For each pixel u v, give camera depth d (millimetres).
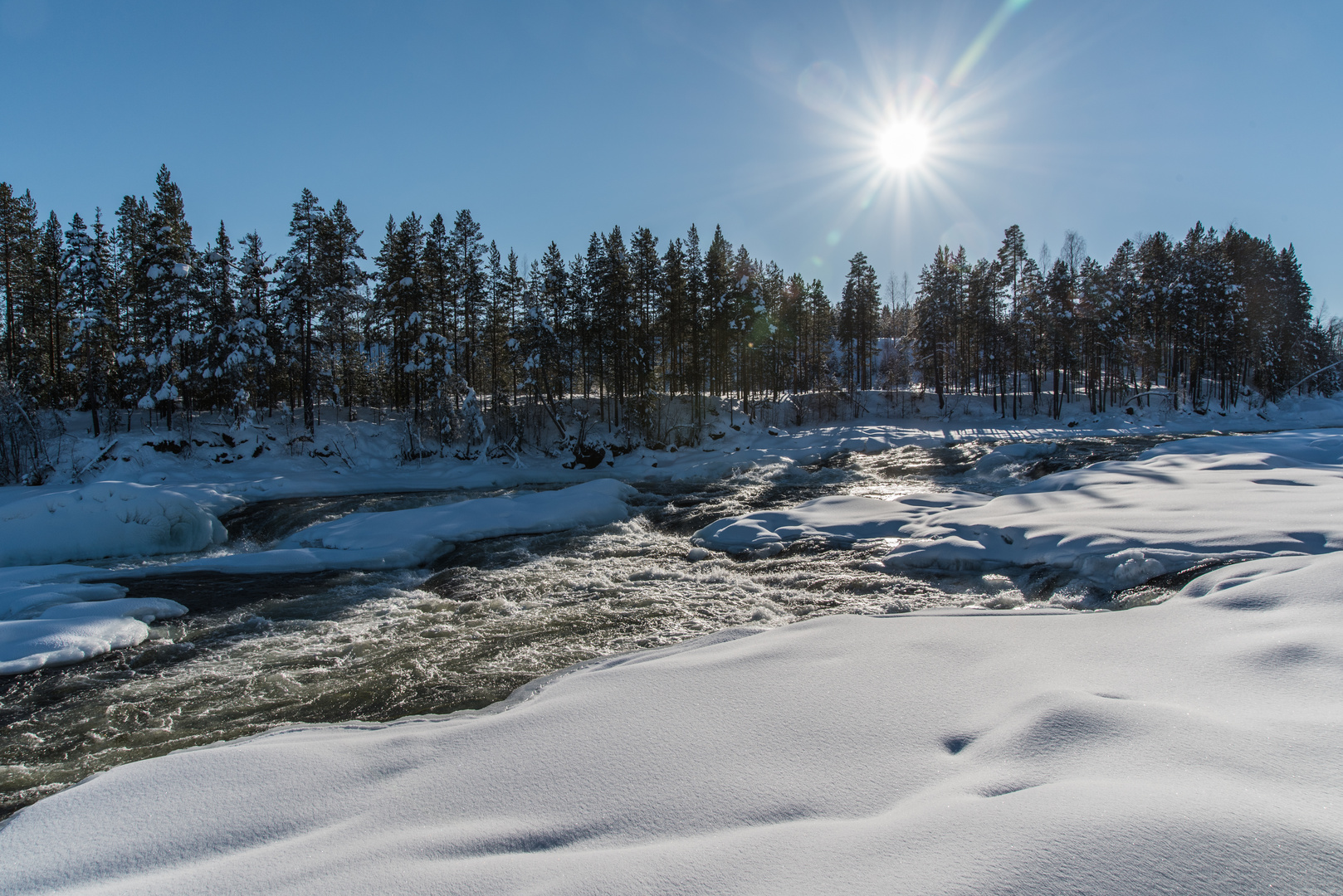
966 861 1982
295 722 5949
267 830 2840
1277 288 53781
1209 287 46812
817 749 3131
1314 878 1753
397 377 39938
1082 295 46531
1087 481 12305
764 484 23672
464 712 4859
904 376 55562
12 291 34750
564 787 2996
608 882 2137
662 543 13367
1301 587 4641
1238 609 4668
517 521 15289
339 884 2299
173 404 33656
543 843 2545
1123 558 7266
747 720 3545
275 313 33781
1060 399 48875
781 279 61219
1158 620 4777
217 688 6746
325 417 36344
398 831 2729
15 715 6164
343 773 3357
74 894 2418
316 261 33719
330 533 14711
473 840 2580
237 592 10406
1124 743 2711
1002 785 2508
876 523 11883
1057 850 1959
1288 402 53156
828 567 10086
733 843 2311
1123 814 2084
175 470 28484
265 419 35281
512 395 41906
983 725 3178
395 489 27406
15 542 13672
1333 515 7574
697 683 4191
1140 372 59625
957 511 11430
